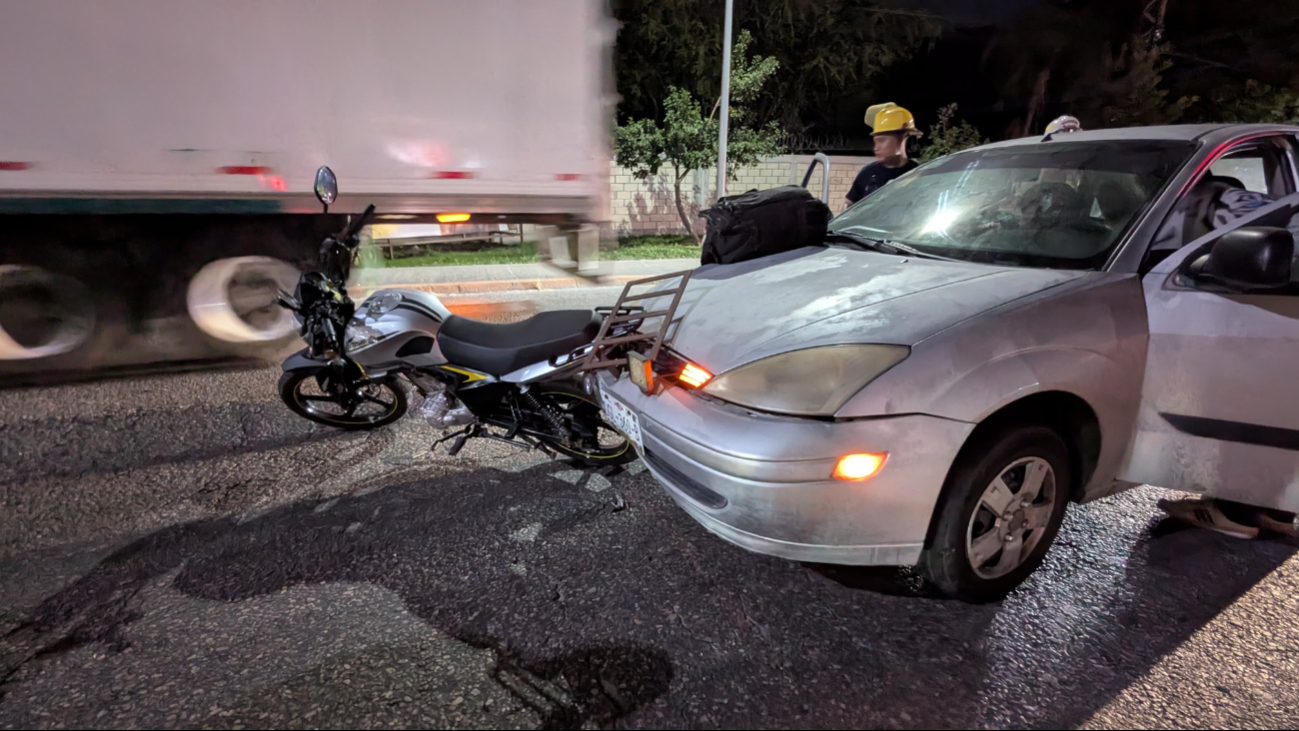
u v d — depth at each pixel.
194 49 4.97
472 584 2.79
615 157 12.34
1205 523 3.25
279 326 6.01
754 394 2.38
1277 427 2.51
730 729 2.12
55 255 5.13
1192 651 2.45
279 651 2.43
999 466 2.42
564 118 6.35
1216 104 16.36
